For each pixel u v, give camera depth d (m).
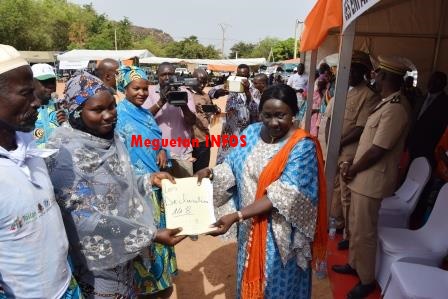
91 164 1.67
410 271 2.57
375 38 6.71
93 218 1.65
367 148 3.02
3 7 39.47
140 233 1.74
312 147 2.09
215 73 39.38
